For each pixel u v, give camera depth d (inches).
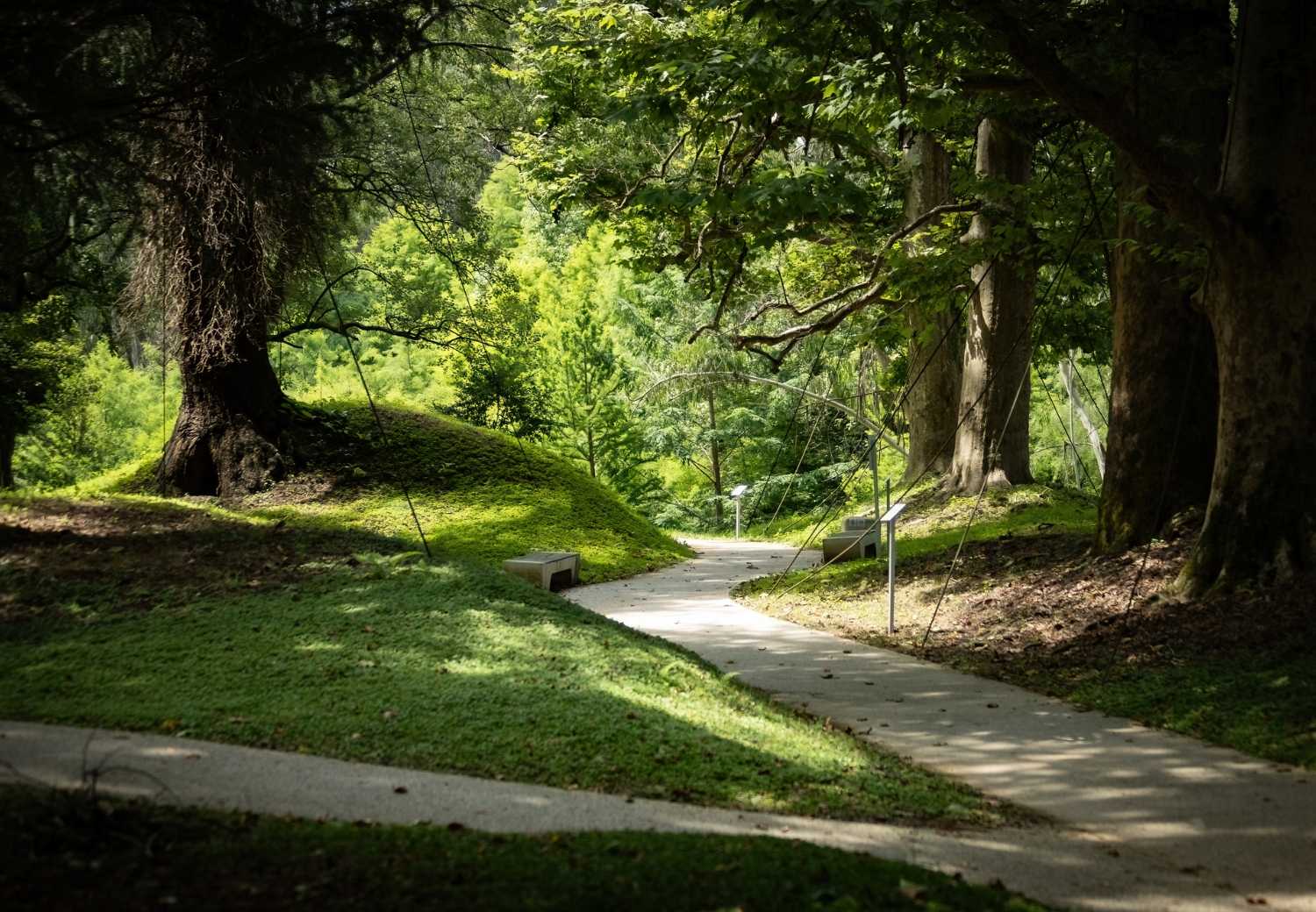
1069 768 340.8
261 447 945.5
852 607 679.7
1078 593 581.3
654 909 182.2
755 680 474.6
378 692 325.4
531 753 288.8
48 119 331.6
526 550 872.9
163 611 404.2
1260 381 495.8
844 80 564.1
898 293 1010.7
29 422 1130.0
